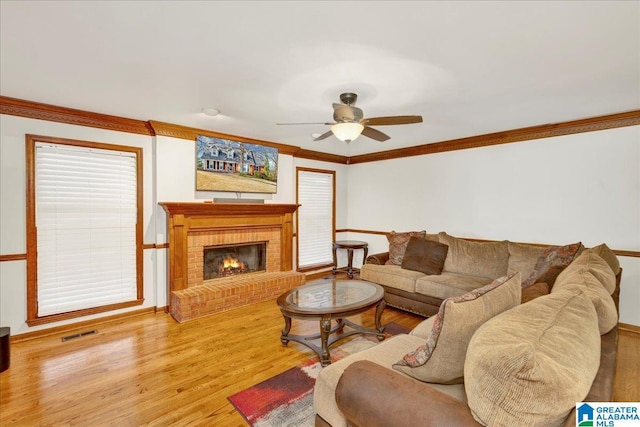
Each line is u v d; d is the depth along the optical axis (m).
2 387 2.30
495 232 4.32
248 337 3.18
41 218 3.20
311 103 3.06
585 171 3.59
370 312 4.02
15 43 1.95
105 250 3.58
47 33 1.84
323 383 1.60
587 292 1.54
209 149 4.20
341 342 3.07
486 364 0.96
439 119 3.58
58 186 3.29
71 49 2.04
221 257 4.61
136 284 3.78
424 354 1.43
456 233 4.73
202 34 1.87
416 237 4.38
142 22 1.74
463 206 4.64
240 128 4.04
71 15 1.67
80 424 1.93
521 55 2.11
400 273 4.00
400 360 1.61
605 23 1.74
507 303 1.56
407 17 1.69
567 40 1.92
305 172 5.66
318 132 4.25
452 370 1.38
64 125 3.29
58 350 2.88
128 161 3.72
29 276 3.12
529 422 0.89
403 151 5.34
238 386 2.32
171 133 3.91
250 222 4.60
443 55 2.11
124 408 2.08
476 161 4.49
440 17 1.69
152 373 2.49
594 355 1.08
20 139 3.06
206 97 2.90
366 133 3.10
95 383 2.36
